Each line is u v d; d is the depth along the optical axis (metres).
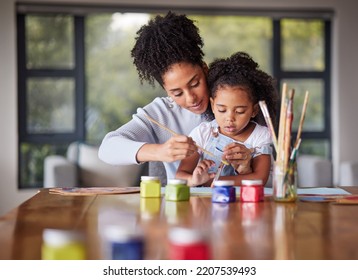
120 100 8.12
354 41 8.19
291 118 2.31
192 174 2.88
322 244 1.53
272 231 1.69
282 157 2.33
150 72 2.85
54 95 7.98
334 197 2.46
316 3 8.09
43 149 7.98
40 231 1.71
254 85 2.86
